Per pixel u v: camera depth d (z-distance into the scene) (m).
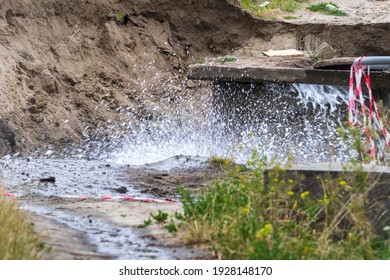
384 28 30.31
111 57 28.23
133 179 17.81
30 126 22.30
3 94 22.14
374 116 20.00
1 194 11.95
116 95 26.38
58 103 24.28
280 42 31.17
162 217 12.43
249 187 12.04
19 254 9.84
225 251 10.55
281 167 12.43
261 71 22.17
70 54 26.91
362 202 11.09
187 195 12.44
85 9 28.52
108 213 13.24
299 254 10.34
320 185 11.45
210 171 18.98
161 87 28.41
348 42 30.67
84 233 11.66
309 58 25.95
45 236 11.09
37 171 18.05
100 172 18.41
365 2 35.16
